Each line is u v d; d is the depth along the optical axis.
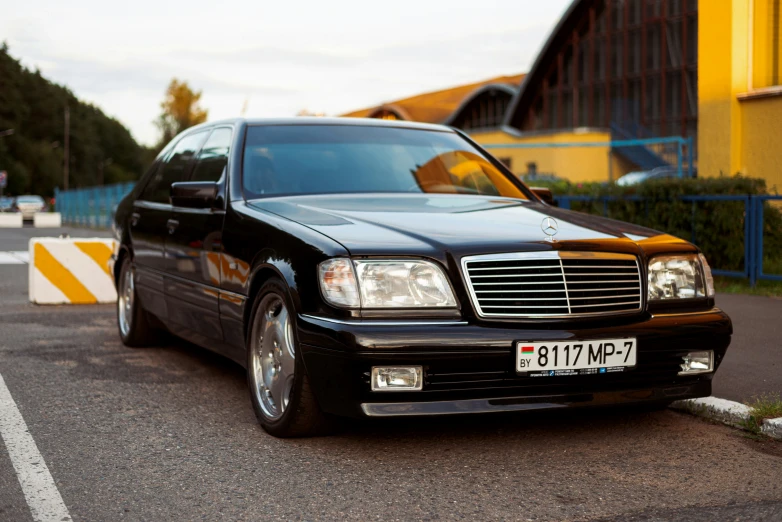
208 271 4.49
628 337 3.47
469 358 3.26
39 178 101.69
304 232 3.64
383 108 55.00
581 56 40.06
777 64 10.55
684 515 2.82
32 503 2.96
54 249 8.49
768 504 2.92
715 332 3.69
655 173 24.73
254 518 2.82
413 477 3.22
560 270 3.46
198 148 5.35
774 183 10.26
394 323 3.29
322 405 3.44
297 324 3.46
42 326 7.05
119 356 5.70
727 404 4.02
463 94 59.19
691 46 34.94
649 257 3.68
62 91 127.50
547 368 3.35
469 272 3.38
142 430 3.89
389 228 3.62
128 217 6.06
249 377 4.00
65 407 4.31
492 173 5.04
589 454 3.50
